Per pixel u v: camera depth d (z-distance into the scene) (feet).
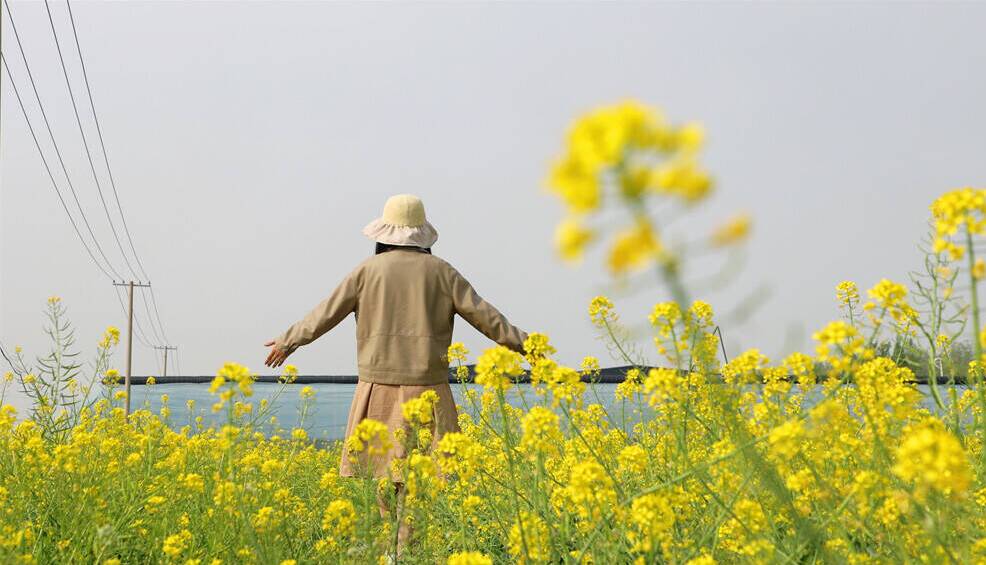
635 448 7.78
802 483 6.31
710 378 5.81
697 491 7.41
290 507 10.16
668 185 1.76
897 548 5.73
